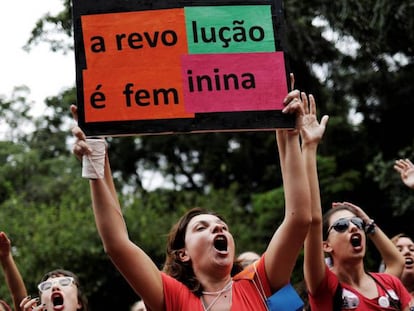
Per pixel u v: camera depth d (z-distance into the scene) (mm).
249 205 23266
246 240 18266
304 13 13867
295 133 4133
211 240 4055
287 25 14305
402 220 17688
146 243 17578
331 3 13289
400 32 12727
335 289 4727
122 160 25344
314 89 16562
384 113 17828
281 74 4242
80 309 5602
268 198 19062
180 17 4242
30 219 17688
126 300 17281
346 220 5086
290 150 4098
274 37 4289
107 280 17047
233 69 4219
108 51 4164
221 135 23859
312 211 4578
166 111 4133
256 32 4285
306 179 4059
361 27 12992
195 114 4145
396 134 18281
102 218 3822
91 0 4207
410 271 6090
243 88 4195
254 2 4320
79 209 18188
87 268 16859
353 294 4844
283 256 3996
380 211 18188
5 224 17250
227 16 4281
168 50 4203
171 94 4152
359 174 18172
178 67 4188
